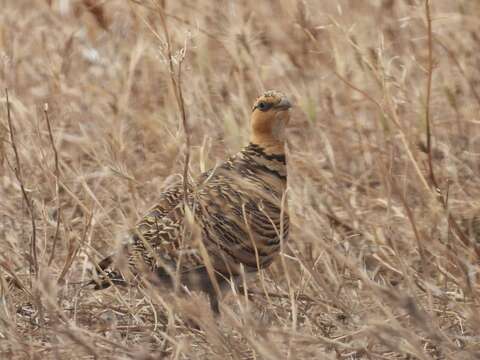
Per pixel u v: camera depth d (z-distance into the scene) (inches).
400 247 445.7
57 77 557.3
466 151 503.8
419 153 487.8
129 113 537.0
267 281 426.6
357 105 551.2
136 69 569.3
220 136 510.9
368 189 486.0
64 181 482.9
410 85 536.4
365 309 375.2
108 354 348.2
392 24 561.6
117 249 366.3
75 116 550.0
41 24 637.3
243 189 381.4
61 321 374.6
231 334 362.3
